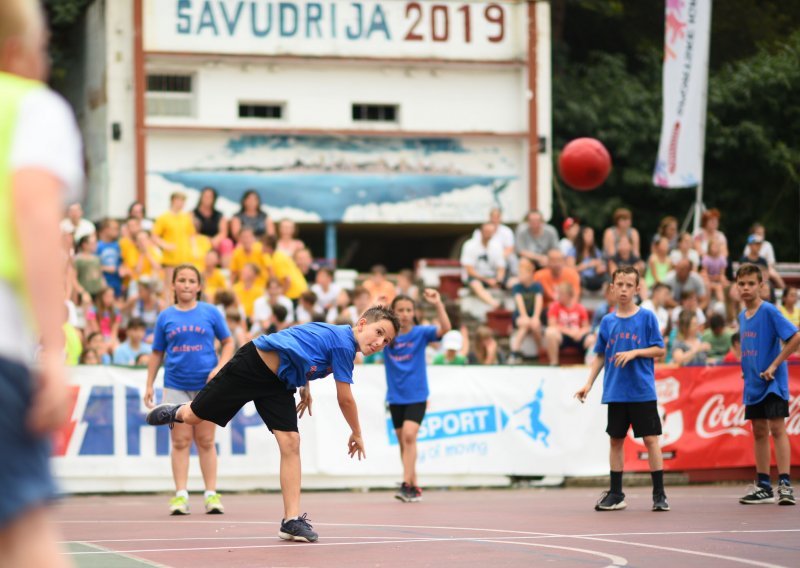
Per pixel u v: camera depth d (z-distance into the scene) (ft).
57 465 53.98
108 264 74.64
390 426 57.67
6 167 11.34
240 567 26.12
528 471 58.59
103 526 37.42
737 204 129.08
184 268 42.73
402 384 49.26
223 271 77.51
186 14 94.12
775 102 127.75
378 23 97.66
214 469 42.75
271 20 95.61
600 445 59.36
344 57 96.73
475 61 99.04
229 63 95.09
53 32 110.63
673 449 59.00
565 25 145.59
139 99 92.99
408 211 98.53
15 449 11.10
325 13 96.58
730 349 67.21
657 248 81.71
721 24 145.48
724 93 128.16
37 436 11.19
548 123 100.58
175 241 75.20
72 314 62.85
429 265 91.45
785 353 44.06
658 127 124.77
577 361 73.92
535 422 58.90
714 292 82.74
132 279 74.08
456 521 38.27
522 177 100.68
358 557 27.99
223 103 94.94
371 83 98.02
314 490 56.54
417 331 49.39
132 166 93.61
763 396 44.68
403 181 98.43
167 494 54.95
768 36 145.69
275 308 64.80
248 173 95.40
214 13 94.63
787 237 129.39
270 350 31.73
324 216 96.94
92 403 54.65
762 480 45.55
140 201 92.99
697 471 59.36
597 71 132.46
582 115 125.80
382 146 98.22
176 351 42.16
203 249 76.43
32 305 11.13
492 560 27.32
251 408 56.13
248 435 55.98
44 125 11.42
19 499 11.07
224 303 66.18
